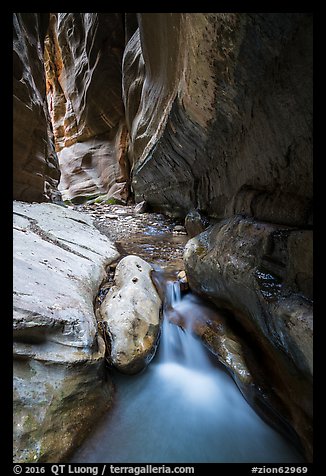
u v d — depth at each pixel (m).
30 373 2.18
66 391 2.31
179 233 8.38
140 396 3.03
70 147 19.48
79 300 3.09
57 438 2.12
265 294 2.43
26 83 5.99
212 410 2.90
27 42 6.98
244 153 3.42
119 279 4.34
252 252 2.81
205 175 5.75
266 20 2.02
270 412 2.43
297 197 2.45
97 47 14.85
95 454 2.27
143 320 3.37
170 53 5.68
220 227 4.07
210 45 2.76
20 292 2.53
